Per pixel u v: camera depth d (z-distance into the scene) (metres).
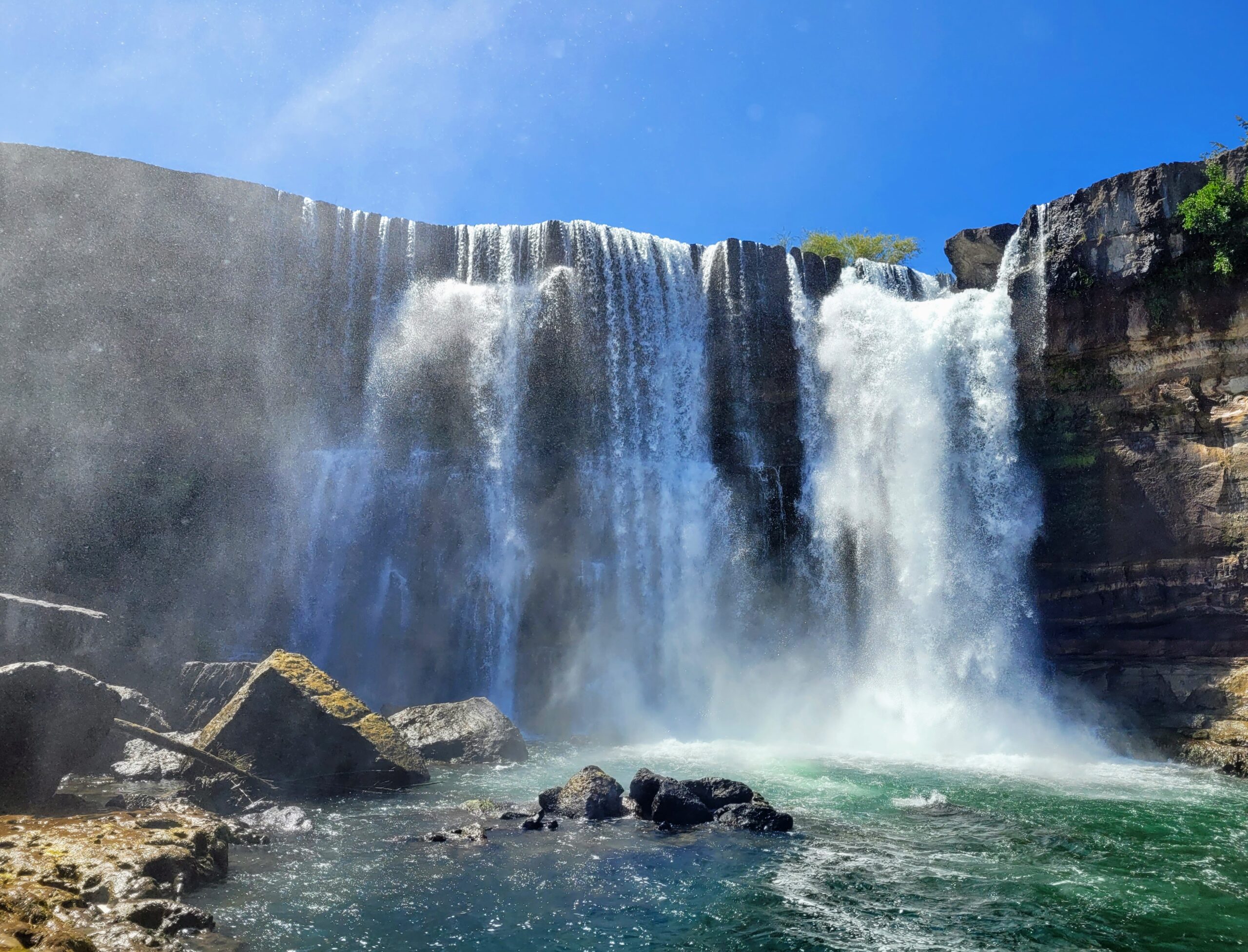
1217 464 18.09
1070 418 20.50
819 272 24.41
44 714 9.35
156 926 6.26
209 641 19.42
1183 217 18.44
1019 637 20.52
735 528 24.03
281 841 9.39
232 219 20.22
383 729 12.97
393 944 6.78
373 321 22.00
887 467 22.55
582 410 23.47
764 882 8.52
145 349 19.89
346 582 21.61
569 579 22.77
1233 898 8.32
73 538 19.23
